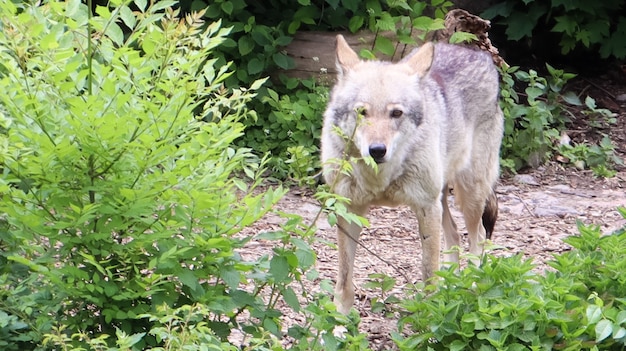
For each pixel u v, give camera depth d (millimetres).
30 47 6012
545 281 7078
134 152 5852
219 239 6055
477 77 10648
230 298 6402
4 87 5746
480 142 10797
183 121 6012
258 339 6000
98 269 5961
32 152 5836
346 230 8953
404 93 8664
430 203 8992
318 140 15125
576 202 14359
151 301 6312
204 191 6141
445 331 6805
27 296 6074
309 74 15773
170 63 6285
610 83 19531
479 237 11070
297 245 6352
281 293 6469
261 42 15281
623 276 7078
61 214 6020
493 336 6551
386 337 8359
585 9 18016
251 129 15477
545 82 16750
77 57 6105
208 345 5586
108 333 6285
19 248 6336
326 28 16375
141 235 6000
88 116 5637
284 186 14320
